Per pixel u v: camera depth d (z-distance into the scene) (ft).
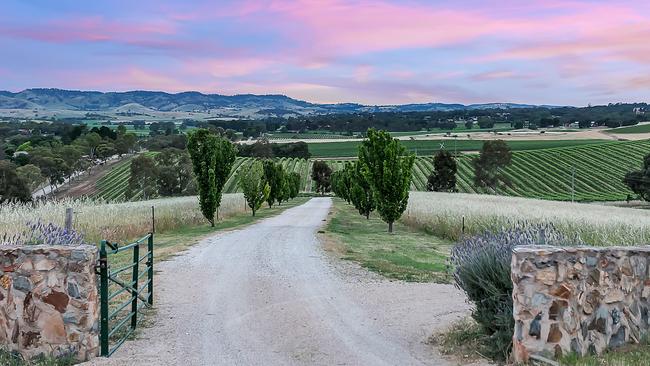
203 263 51.57
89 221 66.28
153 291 38.68
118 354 24.97
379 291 39.73
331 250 61.11
